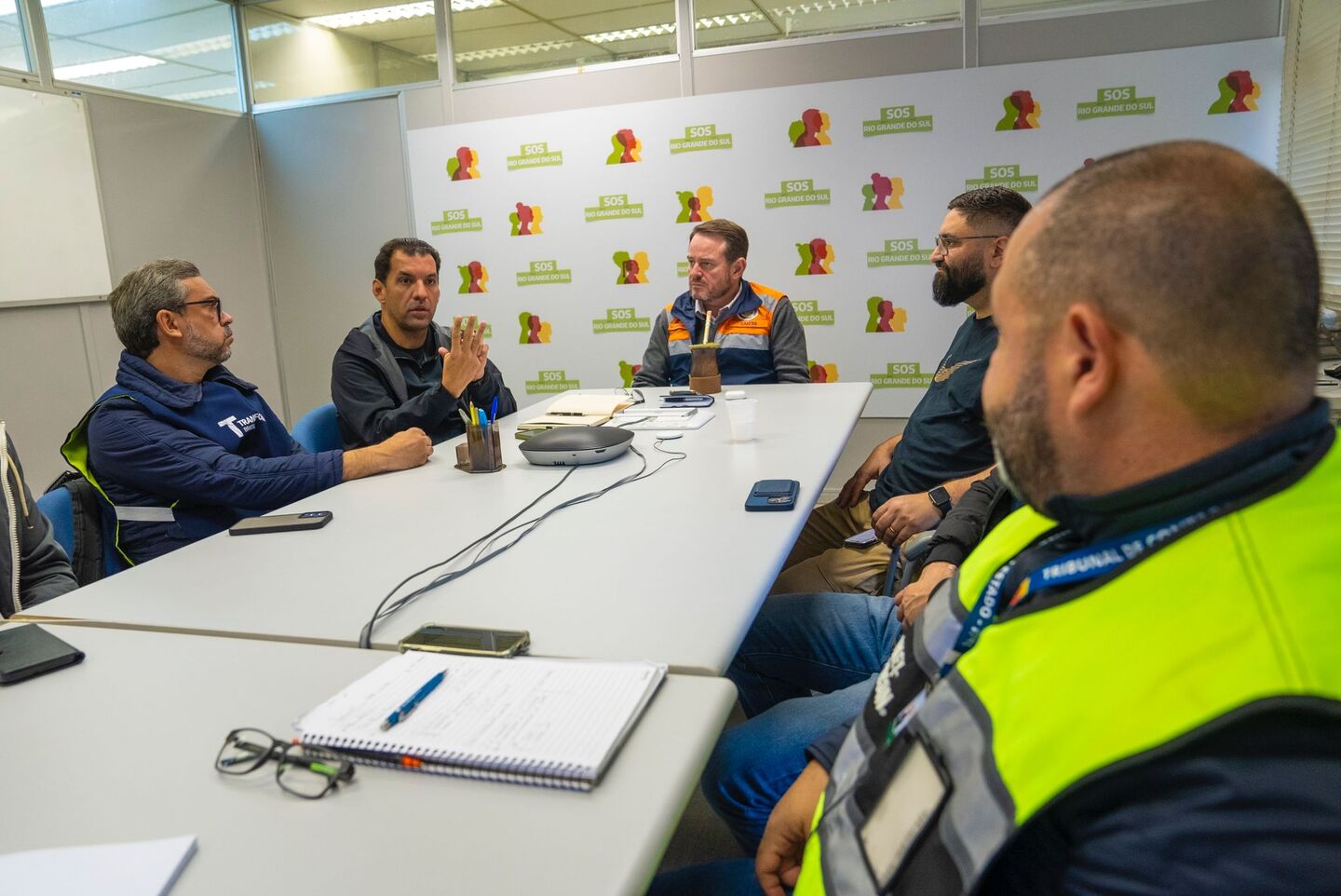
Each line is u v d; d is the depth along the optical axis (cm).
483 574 126
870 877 61
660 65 400
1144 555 51
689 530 142
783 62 385
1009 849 52
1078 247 52
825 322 396
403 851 65
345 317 470
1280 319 48
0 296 353
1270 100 337
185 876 63
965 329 218
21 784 76
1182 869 43
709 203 402
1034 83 357
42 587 162
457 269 443
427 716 82
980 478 171
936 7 365
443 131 432
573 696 85
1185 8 340
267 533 154
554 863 63
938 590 82
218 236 449
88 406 390
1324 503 46
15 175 357
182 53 431
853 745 78
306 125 457
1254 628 43
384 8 436
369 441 252
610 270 421
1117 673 47
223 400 214
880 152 378
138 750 82
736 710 208
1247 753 42
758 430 220
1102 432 53
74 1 380
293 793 74
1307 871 40
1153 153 53
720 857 166
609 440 198
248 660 101
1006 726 52
